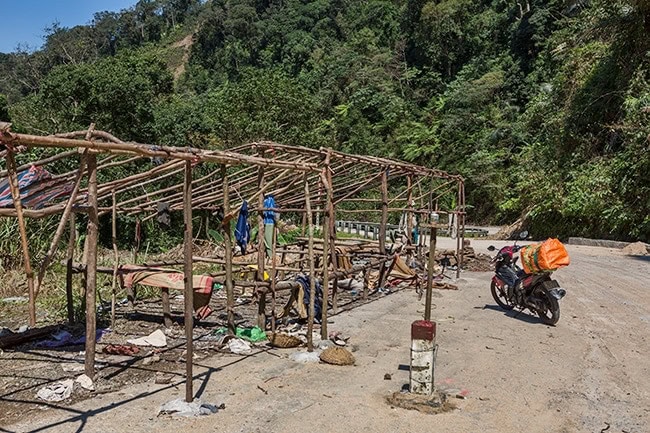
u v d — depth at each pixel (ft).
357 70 167.43
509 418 15.17
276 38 231.71
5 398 15.74
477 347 22.12
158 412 14.78
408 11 175.73
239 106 84.28
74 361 19.29
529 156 91.61
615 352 21.79
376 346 21.84
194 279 24.03
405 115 148.36
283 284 24.26
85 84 62.39
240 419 14.57
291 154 26.81
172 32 312.50
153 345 21.38
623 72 77.25
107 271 25.38
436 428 14.39
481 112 127.85
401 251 38.96
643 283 38.96
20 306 28.84
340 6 237.04
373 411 15.33
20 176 18.25
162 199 29.09
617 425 14.94
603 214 71.26
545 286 26.17
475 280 39.88
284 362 19.49
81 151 16.46
